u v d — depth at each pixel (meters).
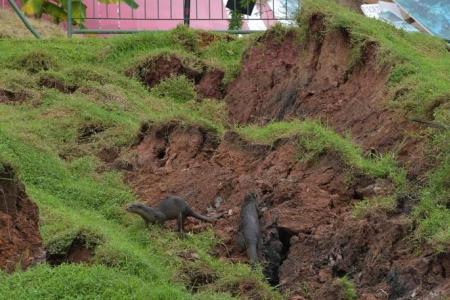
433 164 25.17
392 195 24.94
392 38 32.28
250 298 22.61
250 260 24.36
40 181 27.44
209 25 48.06
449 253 21.95
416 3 39.97
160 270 23.00
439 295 21.39
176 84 37.41
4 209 21.78
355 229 24.08
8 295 19.42
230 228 25.72
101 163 29.61
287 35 34.78
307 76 32.59
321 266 24.00
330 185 26.05
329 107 30.67
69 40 41.16
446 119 26.03
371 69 30.38
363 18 33.81
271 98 33.75
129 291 20.11
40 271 20.41
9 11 49.94
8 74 35.88
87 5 50.25
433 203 23.66
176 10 49.75
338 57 31.84
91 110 32.97
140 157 29.66
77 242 23.33
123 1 47.00
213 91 37.53
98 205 27.09
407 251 22.91
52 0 53.72
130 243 24.36
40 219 24.27
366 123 28.58
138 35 40.41
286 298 23.08
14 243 21.73
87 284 19.86
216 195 26.92
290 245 24.78
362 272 23.38
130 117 33.84
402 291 22.16
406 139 26.56
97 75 36.75
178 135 29.69
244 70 35.94
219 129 29.84
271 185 26.33
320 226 24.98
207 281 23.31
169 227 25.91
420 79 28.42
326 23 32.47
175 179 28.02
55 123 31.75
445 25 39.41
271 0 45.62
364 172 25.84
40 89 35.28
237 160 27.89
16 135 29.64
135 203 25.59
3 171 21.78
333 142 26.77
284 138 27.52
